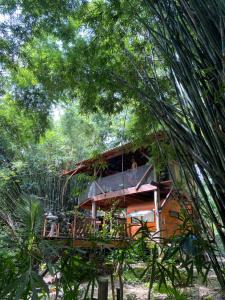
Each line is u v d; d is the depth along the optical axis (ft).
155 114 5.93
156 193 23.88
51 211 34.06
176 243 5.29
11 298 4.48
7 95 16.38
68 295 5.02
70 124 37.50
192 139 5.05
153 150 10.17
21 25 13.60
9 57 14.37
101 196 29.09
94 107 12.77
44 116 16.26
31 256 4.94
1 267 4.93
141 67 7.95
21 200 6.03
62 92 13.93
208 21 4.71
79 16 12.41
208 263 5.14
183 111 5.28
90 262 5.42
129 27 10.61
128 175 27.30
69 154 39.88
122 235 7.17
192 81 5.00
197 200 5.44
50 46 13.76
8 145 34.06
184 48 5.17
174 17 5.49
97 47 11.84
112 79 10.96
